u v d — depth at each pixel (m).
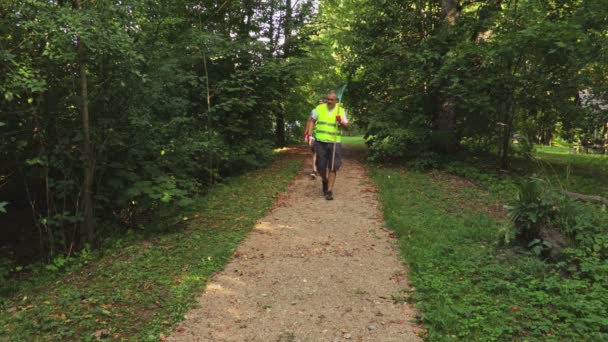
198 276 4.62
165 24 7.72
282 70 11.63
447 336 3.37
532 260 4.61
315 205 7.67
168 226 6.29
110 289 4.34
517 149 12.01
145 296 4.15
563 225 4.98
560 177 10.00
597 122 10.99
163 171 7.36
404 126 12.12
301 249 5.51
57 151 5.53
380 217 6.89
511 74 10.10
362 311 3.90
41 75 5.21
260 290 4.34
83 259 5.41
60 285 4.64
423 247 5.34
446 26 11.54
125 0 5.63
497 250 5.17
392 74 12.39
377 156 12.11
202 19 11.55
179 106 7.50
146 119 6.27
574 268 4.34
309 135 8.13
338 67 14.21
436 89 11.62
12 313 3.96
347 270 4.84
